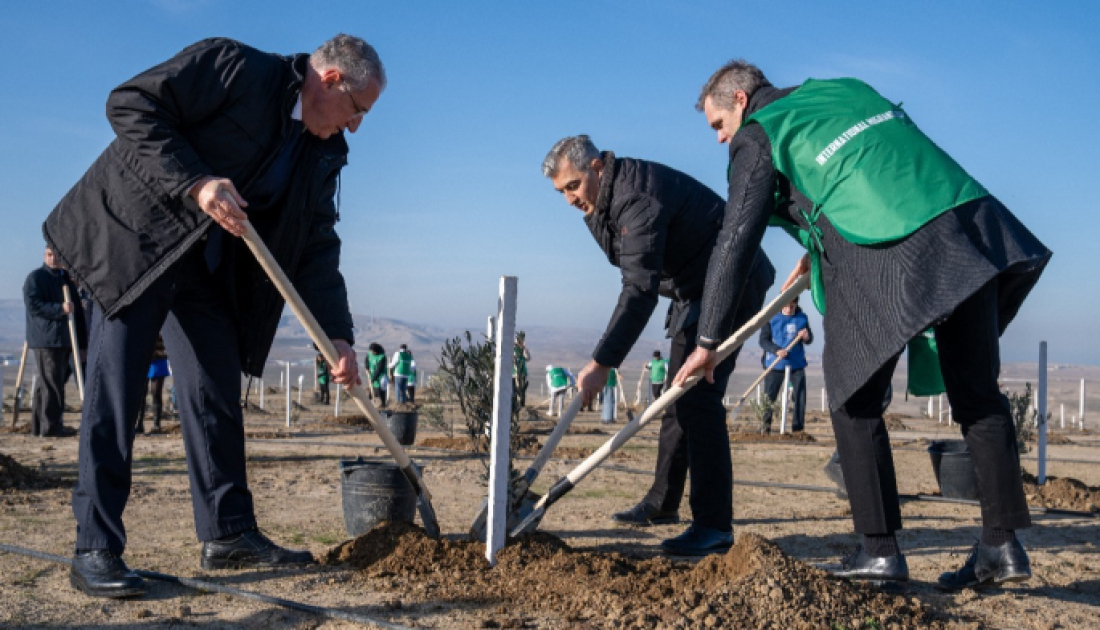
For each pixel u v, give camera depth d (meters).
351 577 3.67
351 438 11.12
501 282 3.76
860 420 3.44
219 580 3.63
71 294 10.30
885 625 3.03
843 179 3.17
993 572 3.40
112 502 3.44
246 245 3.79
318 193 3.75
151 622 3.07
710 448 4.48
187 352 3.84
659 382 21.44
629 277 4.20
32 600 3.26
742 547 3.38
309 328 3.62
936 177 3.13
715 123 3.76
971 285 2.96
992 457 3.32
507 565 3.61
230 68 3.44
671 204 4.31
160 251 3.43
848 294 3.22
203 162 3.47
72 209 3.49
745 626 2.94
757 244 3.43
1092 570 4.12
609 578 3.45
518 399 4.18
